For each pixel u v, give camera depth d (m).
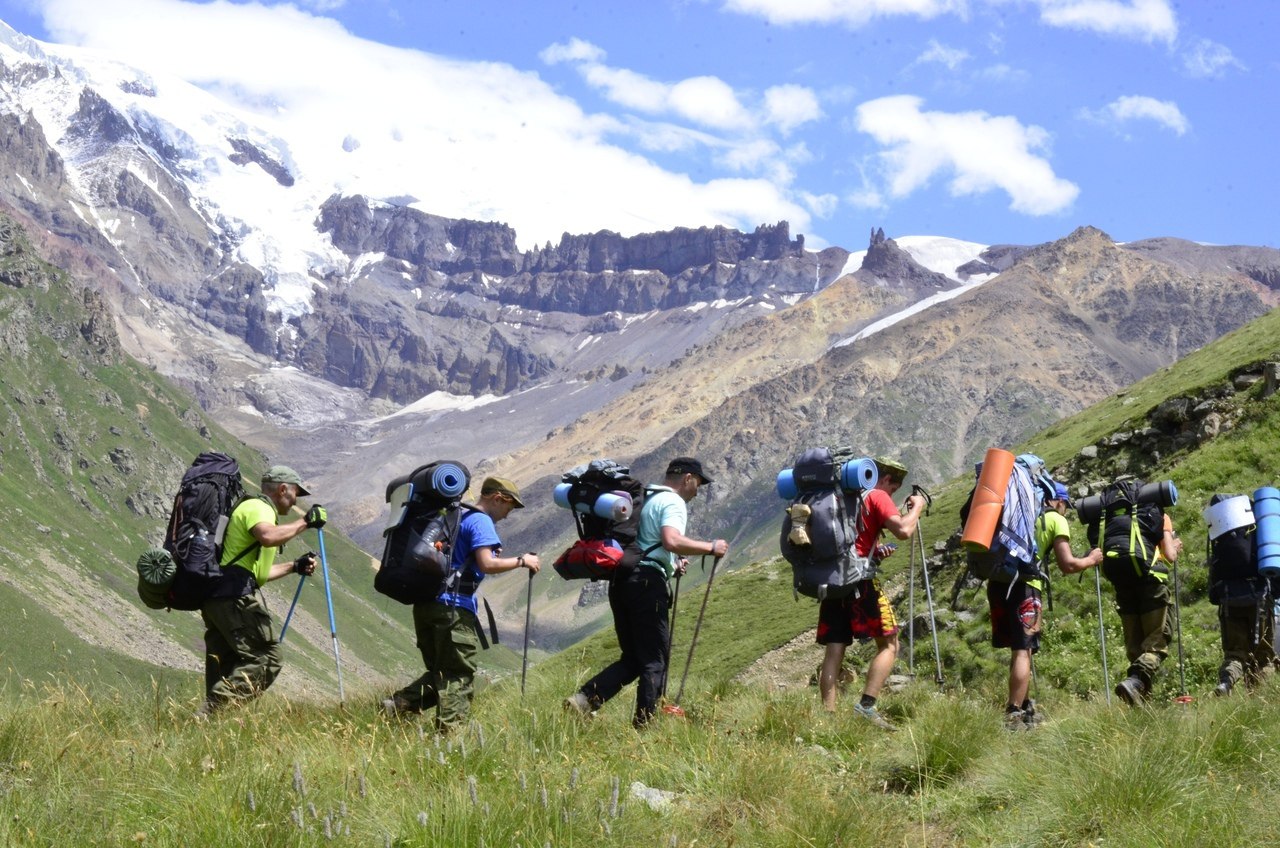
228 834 6.19
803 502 11.55
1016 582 11.88
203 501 10.61
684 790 8.34
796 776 8.17
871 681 11.33
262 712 9.43
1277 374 28.59
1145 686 12.34
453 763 7.74
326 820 6.19
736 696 13.23
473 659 10.24
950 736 9.14
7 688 8.76
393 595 10.12
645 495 11.22
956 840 7.55
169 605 10.52
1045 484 12.81
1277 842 6.46
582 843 6.45
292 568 11.37
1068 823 7.24
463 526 10.37
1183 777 7.48
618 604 10.91
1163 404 32.47
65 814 6.59
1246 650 12.53
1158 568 12.80
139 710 9.77
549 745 8.70
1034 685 19.45
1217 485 24.25
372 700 10.91
